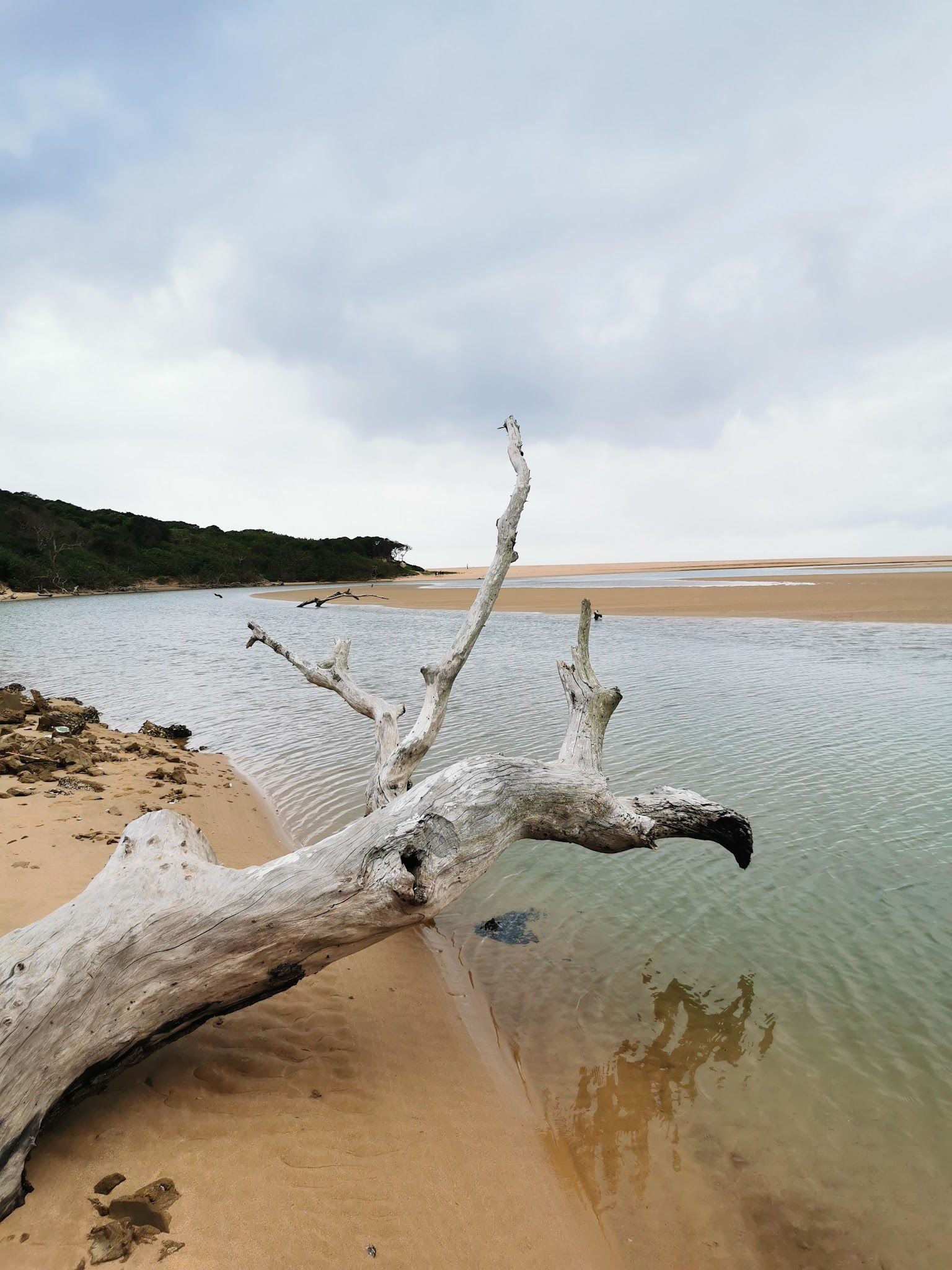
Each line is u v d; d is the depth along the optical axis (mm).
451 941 5613
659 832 5391
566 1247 2986
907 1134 3635
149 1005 3277
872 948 5285
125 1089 3463
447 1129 3553
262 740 12219
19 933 3205
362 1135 3385
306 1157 3158
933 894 5980
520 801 4480
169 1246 2557
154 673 20188
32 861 5512
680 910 5973
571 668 6066
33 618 42875
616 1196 3312
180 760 10234
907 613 29500
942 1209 3229
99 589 83000
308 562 112438
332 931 3639
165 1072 3633
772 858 6758
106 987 3160
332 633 31672
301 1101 3553
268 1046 4000
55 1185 2809
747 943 5441
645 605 40812
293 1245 2670
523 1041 4418
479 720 12508
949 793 8125
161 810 4023
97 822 6723
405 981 5004
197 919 3426
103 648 26406
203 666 21750
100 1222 2637
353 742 11812
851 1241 3092
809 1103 3869
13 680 18562
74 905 3373
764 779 8773
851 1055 4211
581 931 5711
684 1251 3047
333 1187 3016
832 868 6516
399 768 6234
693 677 15961
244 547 116000
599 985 4996
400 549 141875
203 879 3592
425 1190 3121
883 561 127812
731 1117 3789
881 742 10164
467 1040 4371
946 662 17500
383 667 19984
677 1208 3254
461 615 41781
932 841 6926
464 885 4137
